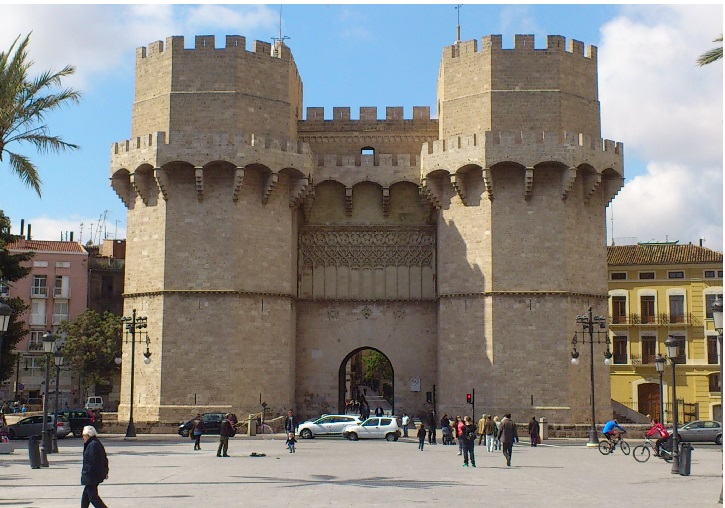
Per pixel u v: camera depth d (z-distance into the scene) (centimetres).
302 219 6531
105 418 6231
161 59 6022
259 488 2797
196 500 2480
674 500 2570
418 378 6400
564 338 5747
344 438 5588
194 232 5869
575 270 5875
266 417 5834
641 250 8338
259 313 5900
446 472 3419
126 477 3131
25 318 9869
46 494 2619
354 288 6494
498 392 5738
